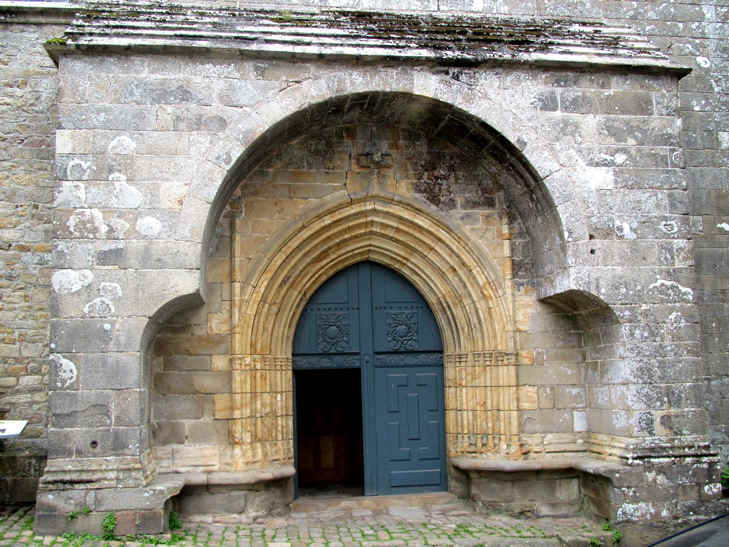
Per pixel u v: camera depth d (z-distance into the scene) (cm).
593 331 809
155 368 756
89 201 677
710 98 952
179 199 689
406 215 838
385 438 852
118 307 665
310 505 805
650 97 797
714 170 936
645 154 786
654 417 740
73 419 647
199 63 714
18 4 830
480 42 771
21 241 807
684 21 960
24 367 789
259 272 790
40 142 825
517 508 787
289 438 809
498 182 852
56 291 660
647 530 697
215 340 773
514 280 840
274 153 813
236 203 799
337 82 732
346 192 827
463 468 797
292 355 842
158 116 700
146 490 643
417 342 872
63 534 626
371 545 666
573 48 786
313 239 824
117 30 700
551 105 776
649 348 750
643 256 765
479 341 835
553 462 784
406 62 745
